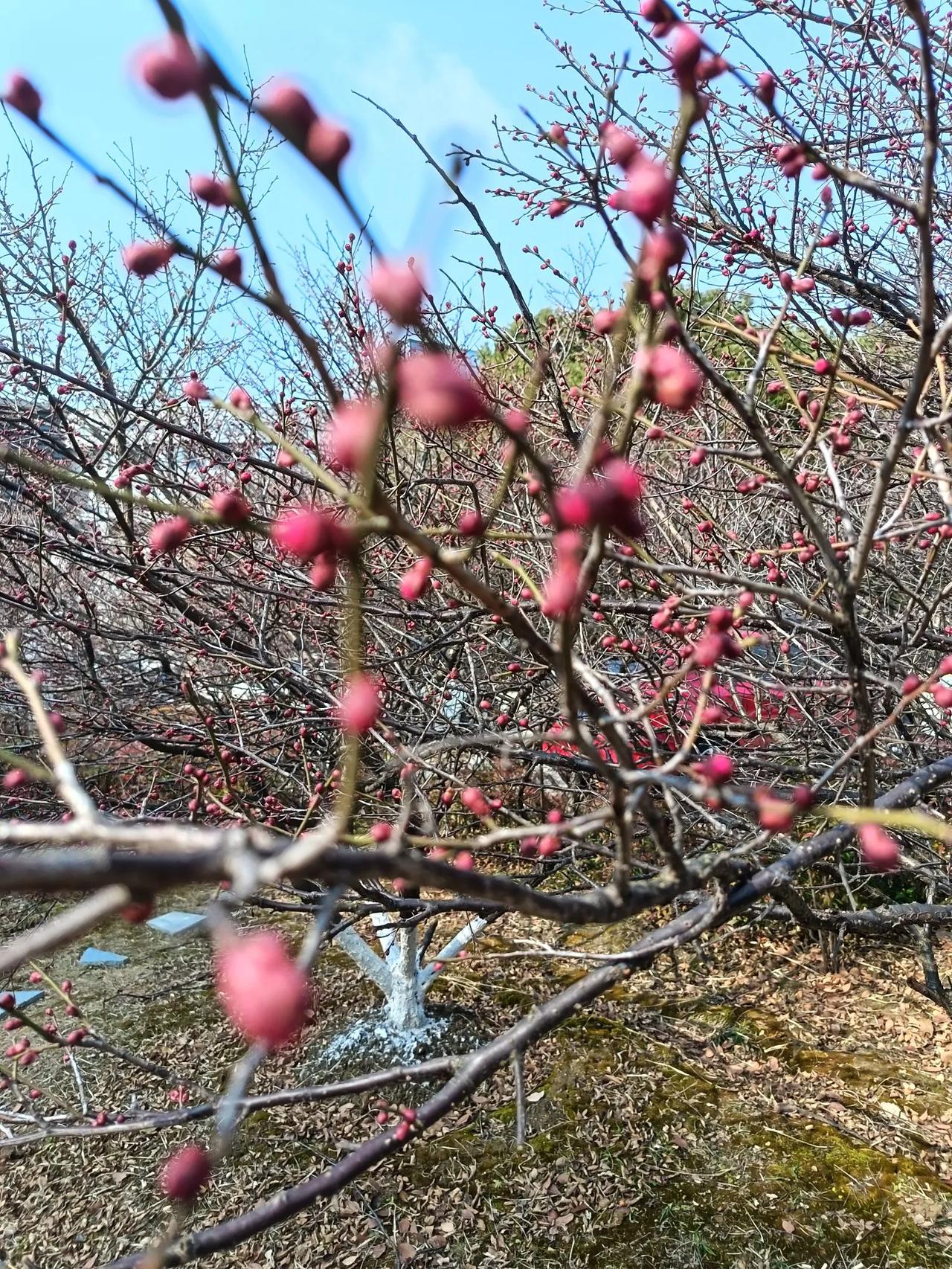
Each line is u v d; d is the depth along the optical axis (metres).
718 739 3.27
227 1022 5.27
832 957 5.45
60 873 0.54
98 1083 4.84
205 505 3.42
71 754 4.13
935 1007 5.05
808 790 1.19
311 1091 1.52
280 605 4.02
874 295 3.32
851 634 1.45
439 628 4.00
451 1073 1.53
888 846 0.97
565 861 2.97
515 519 3.75
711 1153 4.04
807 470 2.71
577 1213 3.75
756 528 4.15
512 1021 5.05
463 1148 4.17
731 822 3.04
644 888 1.18
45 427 4.18
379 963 4.96
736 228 3.27
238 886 0.58
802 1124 4.19
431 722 3.08
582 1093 4.45
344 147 0.61
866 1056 4.68
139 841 0.62
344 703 0.73
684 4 3.69
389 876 0.78
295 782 3.06
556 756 3.01
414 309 0.59
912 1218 3.62
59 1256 3.82
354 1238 3.74
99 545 3.89
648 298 0.82
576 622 0.83
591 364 4.27
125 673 4.55
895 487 3.56
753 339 1.98
